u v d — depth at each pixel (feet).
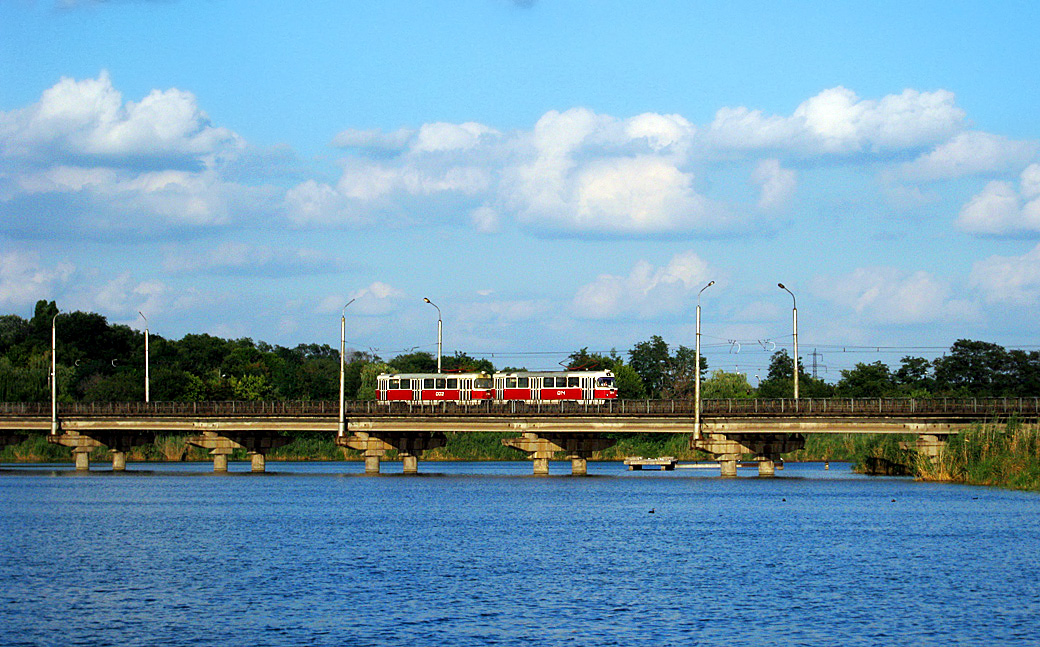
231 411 515.91
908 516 334.03
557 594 205.98
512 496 424.46
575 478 534.78
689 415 449.48
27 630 176.14
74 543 279.08
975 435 425.28
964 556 250.78
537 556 255.29
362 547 271.49
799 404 433.07
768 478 510.99
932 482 436.35
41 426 538.06
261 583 218.18
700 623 180.75
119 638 170.81
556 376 522.47
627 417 458.50
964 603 196.13
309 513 356.18
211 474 564.30
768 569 234.79
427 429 488.85
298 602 198.29
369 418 498.69
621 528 312.71
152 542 281.33
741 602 197.77
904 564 240.12
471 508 373.20
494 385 533.55
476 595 205.16
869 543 274.16
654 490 454.81
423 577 225.35
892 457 530.68
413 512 360.69
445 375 540.11
